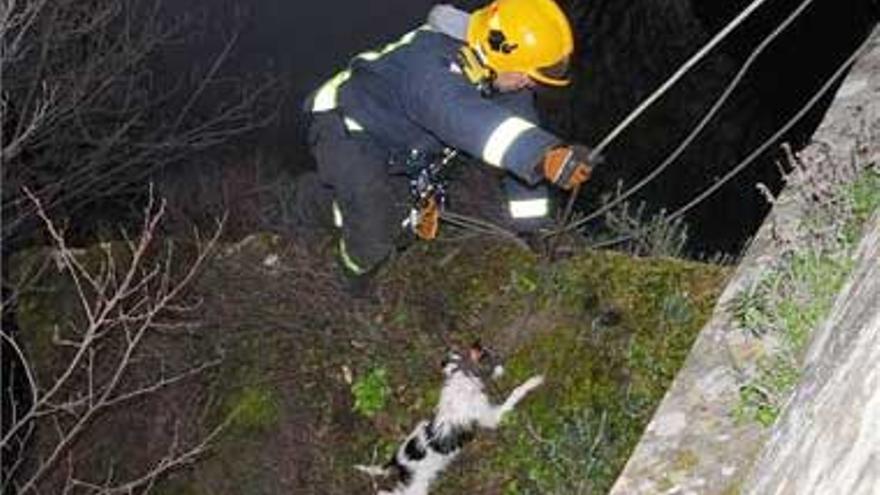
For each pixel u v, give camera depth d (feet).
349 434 14.92
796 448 7.15
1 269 18.29
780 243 10.55
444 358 14.71
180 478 16.16
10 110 25.20
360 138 12.55
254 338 16.16
